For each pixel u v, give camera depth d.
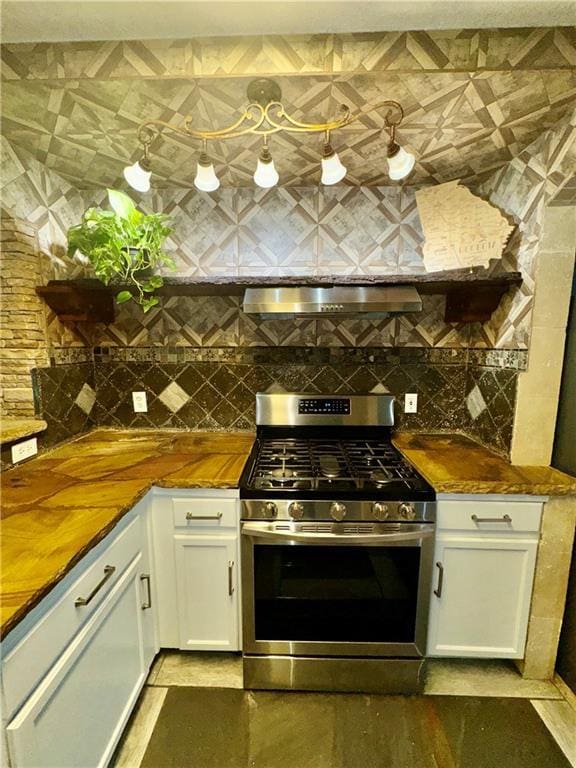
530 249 1.46
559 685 1.46
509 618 1.43
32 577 0.80
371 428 1.90
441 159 1.53
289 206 1.82
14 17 0.92
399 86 1.10
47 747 0.81
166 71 1.03
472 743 1.26
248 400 1.97
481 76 1.06
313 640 1.40
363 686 1.43
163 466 1.49
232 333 1.93
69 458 1.58
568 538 1.37
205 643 1.47
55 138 1.38
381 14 0.93
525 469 1.47
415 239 1.80
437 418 1.96
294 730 1.30
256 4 0.89
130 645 1.24
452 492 1.34
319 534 1.31
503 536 1.38
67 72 1.04
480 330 1.79
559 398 1.48
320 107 1.20
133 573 1.26
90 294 1.71
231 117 1.25
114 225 1.46
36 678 0.78
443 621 1.43
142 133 1.21
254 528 1.32
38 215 1.56
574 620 1.42
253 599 1.38
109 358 1.96
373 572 1.36
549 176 1.36
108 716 1.09
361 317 1.86
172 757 1.21
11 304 1.49
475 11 0.93
